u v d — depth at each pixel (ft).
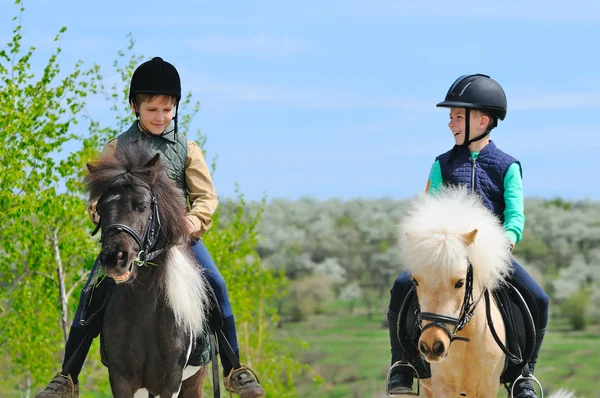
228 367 29.17
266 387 92.22
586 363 412.98
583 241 583.17
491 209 29.55
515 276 29.50
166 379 26.17
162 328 25.73
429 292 25.50
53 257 69.87
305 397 372.79
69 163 61.26
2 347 75.92
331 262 572.10
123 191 24.20
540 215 629.92
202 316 26.86
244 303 89.25
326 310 531.50
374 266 582.76
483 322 27.27
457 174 30.17
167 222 25.43
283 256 575.79
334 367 415.03
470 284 26.07
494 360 27.73
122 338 25.73
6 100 57.41
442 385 27.96
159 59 28.76
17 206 58.59
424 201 27.73
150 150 27.76
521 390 28.73
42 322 72.38
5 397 98.89
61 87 60.23
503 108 30.50
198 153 29.32
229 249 92.89
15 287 70.69
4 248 67.10
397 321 29.94
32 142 58.54
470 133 30.35
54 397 26.32
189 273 26.20
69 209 62.49
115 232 23.57
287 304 529.86
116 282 24.70
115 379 26.07
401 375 30.09
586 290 524.52
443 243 25.34
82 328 27.07
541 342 29.60
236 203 93.61
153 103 28.32
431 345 25.13
